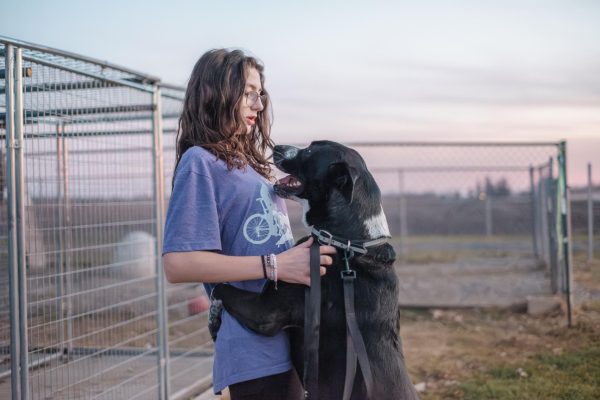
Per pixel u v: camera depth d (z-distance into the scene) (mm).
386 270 2346
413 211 16344
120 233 3916
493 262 11312
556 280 7848
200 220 2033
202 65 2283
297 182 2518
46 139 3391
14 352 2779
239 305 2154
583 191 13336
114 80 3463
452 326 6844
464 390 4535
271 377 2141
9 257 2764
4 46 2771
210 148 2150
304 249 2107
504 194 14055
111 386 3959
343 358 2199
